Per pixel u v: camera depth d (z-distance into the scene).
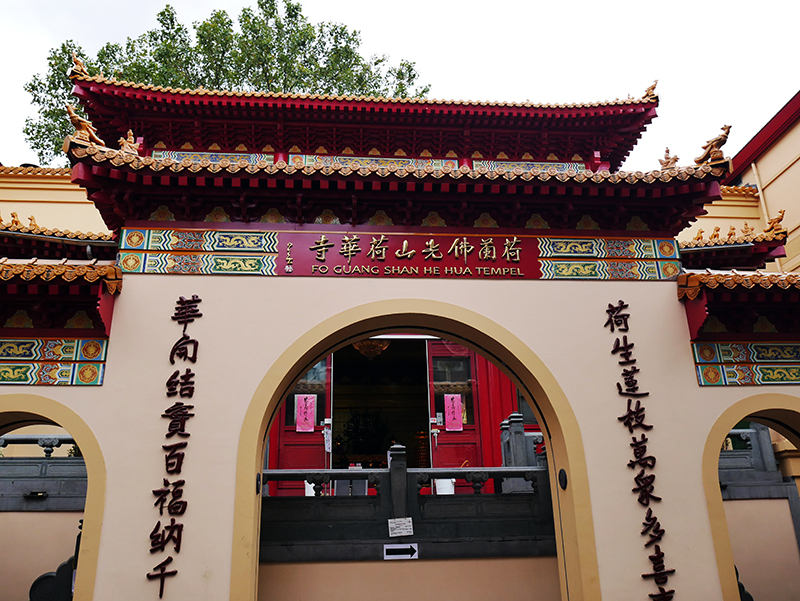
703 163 9.80
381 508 10.05
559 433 9.02
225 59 22.88
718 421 9.23
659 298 9.81
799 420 9.93
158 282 9.05
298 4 24.39
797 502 12.97
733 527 12.77
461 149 15.52
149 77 21.61
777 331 9.91
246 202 9.41
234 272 9.23
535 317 9.49
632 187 9.50
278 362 8.81
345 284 9.36
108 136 14.91
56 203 17.58
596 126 15.18
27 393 8.34
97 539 7.78
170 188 9.12
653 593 8.33
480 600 9.62
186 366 8.67
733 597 8.39
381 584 9.55
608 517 8.60
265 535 9.72
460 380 17.98
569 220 10.04
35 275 8.16
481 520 10.16
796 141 18.50
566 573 8.82
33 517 12.37
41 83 21.06
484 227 9.95
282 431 16.59
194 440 8.34
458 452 17.20
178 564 7.80
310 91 23.58
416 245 9.72
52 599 10.09
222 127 14.49
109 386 8.45
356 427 23.73
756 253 11.62
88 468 8.04
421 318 9.41
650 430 9.08
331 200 9.59
